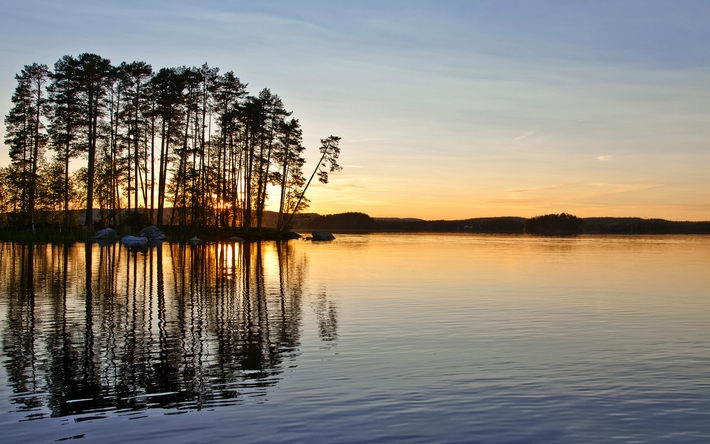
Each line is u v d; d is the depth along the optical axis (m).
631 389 10.88
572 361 12.86
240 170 78.31
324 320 17.55
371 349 13.86
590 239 107.81
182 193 69.19
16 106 65.94
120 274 29.31
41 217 69.25
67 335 15.31
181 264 35.12
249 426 8.98
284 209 81.06
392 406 9.86
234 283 26.59
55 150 64.44
